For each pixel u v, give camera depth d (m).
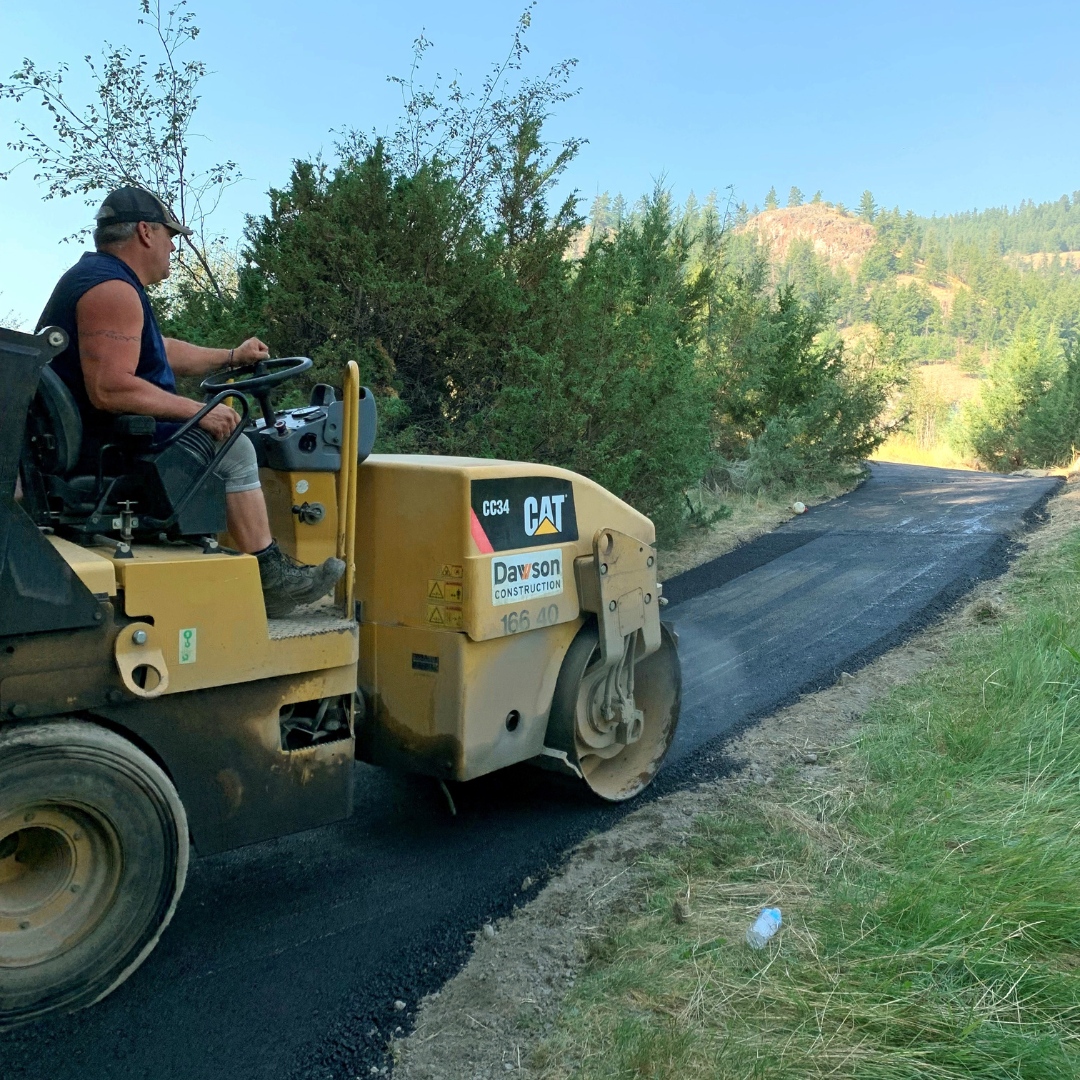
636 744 5.03
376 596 4.05
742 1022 2.89
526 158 10.09
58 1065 2.78
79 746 2.67
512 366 9.03
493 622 3.93
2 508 2.56
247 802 3.18
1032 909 3.24
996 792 4.35
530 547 4.16
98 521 3.01
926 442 44.00
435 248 8.94
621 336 9.33
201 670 2.98
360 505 4.05
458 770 3.92
